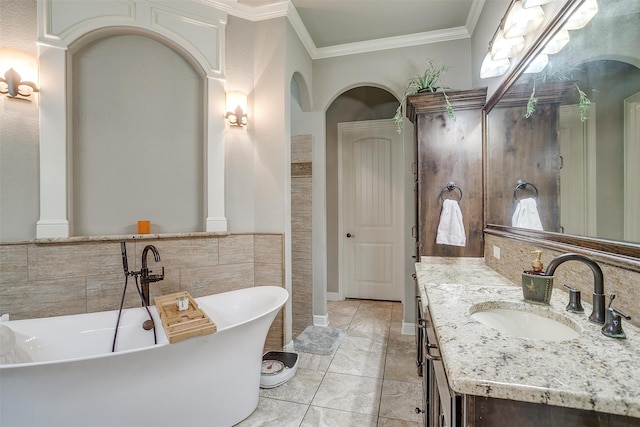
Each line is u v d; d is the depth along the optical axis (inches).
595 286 36.3
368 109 149.7
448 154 84.3
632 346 30.0
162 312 65.2
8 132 71.4
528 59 58.5
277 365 83.5
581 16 44.1
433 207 85.3
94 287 78.5
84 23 77.6
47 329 63.4
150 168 88.4
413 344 102.5
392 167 147.8
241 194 97.1
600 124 40.4
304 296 118.9
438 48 108.4
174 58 91.3
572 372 25.4
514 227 65.6
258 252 97.3
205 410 60.9
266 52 97.2
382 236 150.3
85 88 81.3
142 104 87.5
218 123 93.2
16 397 46.6
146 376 54.2
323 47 117.1
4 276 70.7
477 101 81.9
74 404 49.6
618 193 36.7
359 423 65.1
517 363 27.1
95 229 82.0
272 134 96.7
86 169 81.1
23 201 72.6
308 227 118.8
